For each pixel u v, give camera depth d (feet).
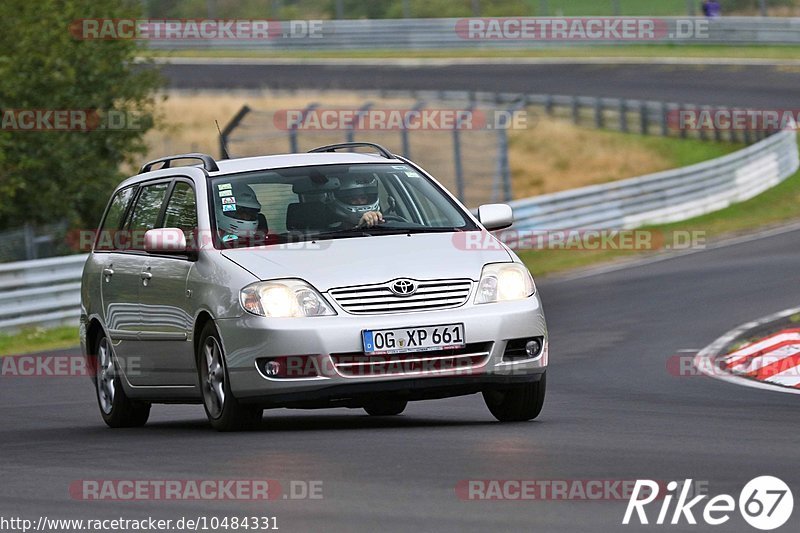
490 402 97.86
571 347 161.79
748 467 70.95
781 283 210.18
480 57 620.49
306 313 88.58
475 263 92.58
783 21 606.55
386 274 90.02
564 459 74.38
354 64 622.13
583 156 465.06
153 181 110.01
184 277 97.35
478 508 61.11
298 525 58.90
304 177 101.14
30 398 137.59
